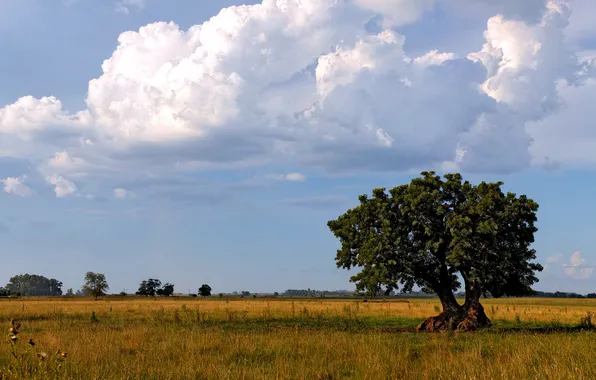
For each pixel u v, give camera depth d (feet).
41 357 37.24
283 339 69.36
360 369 46.70
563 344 59.31
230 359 54.49
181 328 91.61
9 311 173.37
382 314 162.50
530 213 104.12
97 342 61.72
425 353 58.80
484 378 39.88
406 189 110.22
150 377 43.04
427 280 110.32
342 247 115.24
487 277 101.96
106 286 456.04
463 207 105.29
